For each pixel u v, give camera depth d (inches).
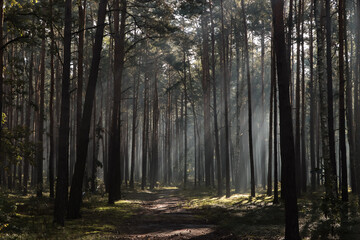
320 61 823.7
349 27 1334.9
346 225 488.1
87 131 724.0
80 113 976.3
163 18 1246.9
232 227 583.5
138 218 743.1
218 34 1662.2
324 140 768.3
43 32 728.3
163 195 1569.9
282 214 691.4
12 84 832.9
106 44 1937.7
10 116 1455.5
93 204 979.3
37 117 1681.8
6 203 498.0
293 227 437.1
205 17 1573.6
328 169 556.7
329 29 760.3
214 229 584.1
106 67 1772.9
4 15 730.8
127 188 1891.0
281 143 450.9
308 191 1251.8
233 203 994.1
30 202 868.6
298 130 1064.8
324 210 502.6
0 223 474.6
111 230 571.5
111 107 1720.0
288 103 451.5
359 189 1039.6
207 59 1695.4
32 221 608.7
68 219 690.2
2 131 780.0
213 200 1149.7
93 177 1346.0
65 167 609.0
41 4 746.2
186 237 500.4
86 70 1643.7
